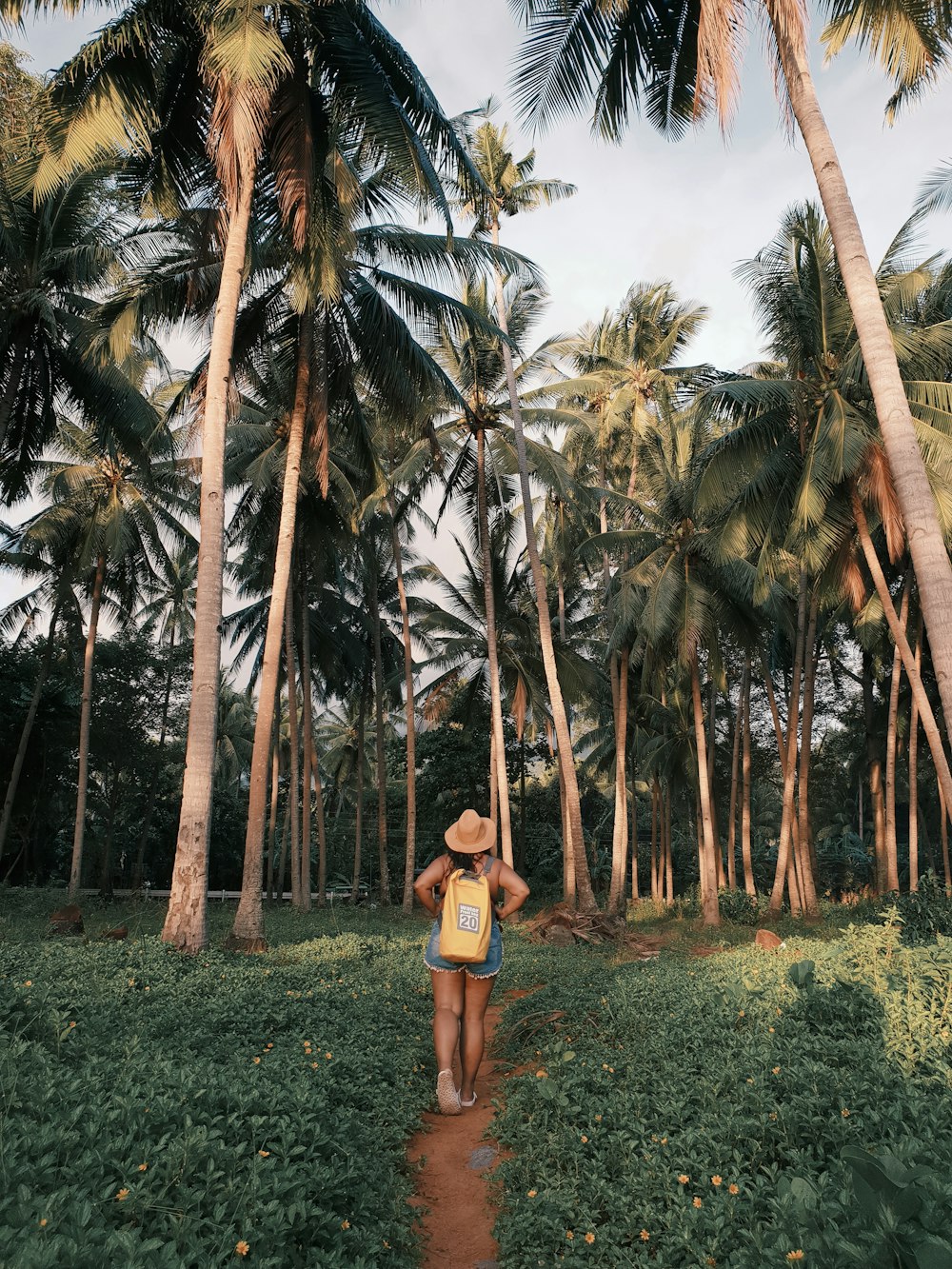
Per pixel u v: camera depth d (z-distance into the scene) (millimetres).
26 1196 2473
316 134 13680
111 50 11727
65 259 16531
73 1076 3924
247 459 23328
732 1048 5328
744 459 16438
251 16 11156
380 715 30484
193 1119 3611
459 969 5887
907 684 27422
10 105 16875
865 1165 2680
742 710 28438
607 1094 5027
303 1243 3023
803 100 8867
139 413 18688
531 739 38344
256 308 15438
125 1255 2293
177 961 9453
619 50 10734
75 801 34562
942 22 9273
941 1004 5730
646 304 27484
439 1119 5574
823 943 11016
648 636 22047
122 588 28469
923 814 35469
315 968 9828
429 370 16031
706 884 22953
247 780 50312
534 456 22953
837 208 8547
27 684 29750
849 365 14844
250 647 33188
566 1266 3344
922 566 7625
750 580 21922
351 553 29594
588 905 19484
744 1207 3252
